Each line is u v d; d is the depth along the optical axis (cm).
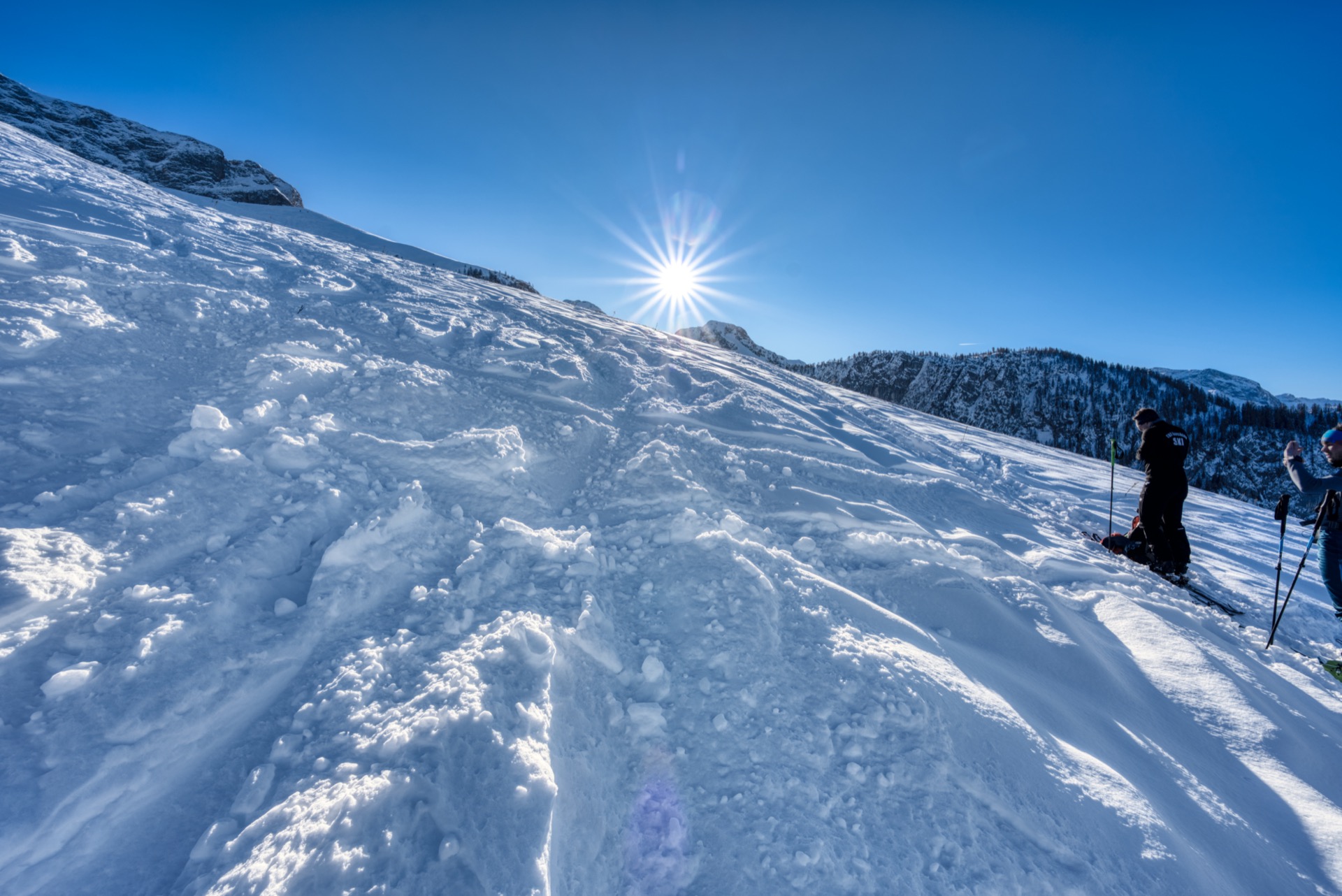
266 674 191
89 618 182
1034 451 1220
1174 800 238
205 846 141
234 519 243
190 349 365
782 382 889
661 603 282
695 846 184
